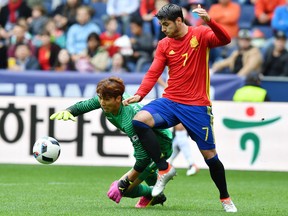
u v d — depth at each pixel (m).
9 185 39.78
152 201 29.94
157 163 27.30
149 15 68.25
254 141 50.66
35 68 64.50
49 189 37.97
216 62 64.06
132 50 63.38
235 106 50.72
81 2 72.00
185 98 27.83
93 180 43.94
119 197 28.56
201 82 27.92
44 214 26.98
